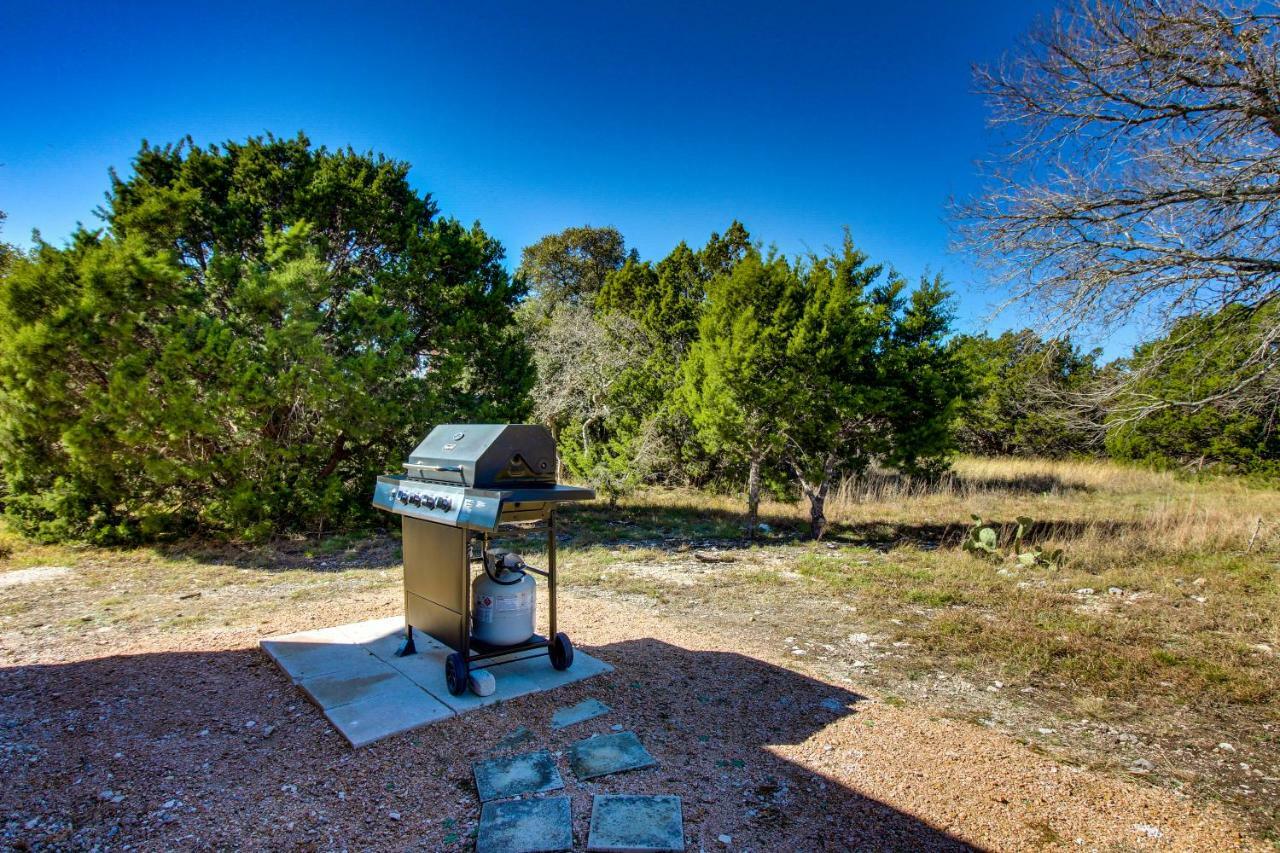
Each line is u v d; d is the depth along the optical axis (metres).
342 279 10.38
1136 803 3.12
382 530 9.97
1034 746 3.70
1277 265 7.43
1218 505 12.98
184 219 9.41
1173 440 18.53
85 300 7.79
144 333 8.63
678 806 2.95
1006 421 22.22
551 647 4.50
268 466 9.16
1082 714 4.16
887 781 3.24
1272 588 6.86
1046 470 19.17
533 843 2.67
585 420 16.06
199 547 8.79
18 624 5.52
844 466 10.41
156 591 6.74
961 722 3.98
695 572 7.88
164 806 2.87
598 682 4.34
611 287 22.73
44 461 8.62
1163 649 5.20
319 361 8.98
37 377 7.98
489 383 11.83
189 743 3.43
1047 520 11.75
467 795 3.04
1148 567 7.86
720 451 11.98
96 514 8.89
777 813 2.95
